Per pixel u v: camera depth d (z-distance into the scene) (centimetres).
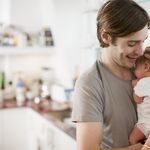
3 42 344
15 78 369
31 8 375
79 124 121
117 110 126
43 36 360
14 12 363
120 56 116
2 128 321
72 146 214
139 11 109
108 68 129
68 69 326
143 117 125
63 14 316
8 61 375
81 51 294
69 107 305
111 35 114
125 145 129
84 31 257
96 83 122
